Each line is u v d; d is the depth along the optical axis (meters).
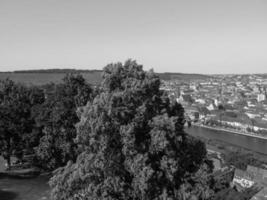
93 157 19.48
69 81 41.81
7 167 51.62
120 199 19.19
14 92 51.00
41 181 44.97
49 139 41.50
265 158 113.06
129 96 20.56
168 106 22.33
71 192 19.94
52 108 41.94
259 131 178.50
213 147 128.88
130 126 19.33
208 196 19.69
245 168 97.38
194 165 21.52
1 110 48.16
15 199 37.91
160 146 19.11
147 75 21.67
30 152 47.31
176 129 20.84
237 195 56.88
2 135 48.22
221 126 197.00
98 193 18.73
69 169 21.03
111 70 21.84
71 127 39.91
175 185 20.09
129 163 19.05
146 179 18.11
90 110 19.77
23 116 48.91
